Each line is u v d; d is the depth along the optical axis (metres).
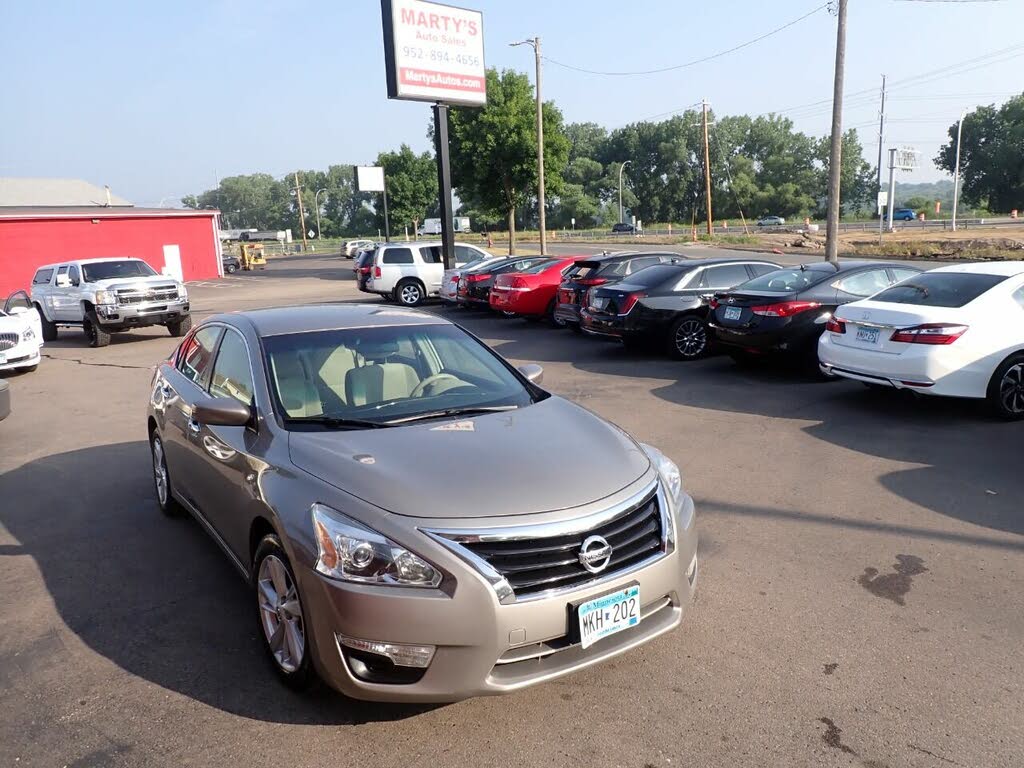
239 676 3.49
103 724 3.16
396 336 4.48
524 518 2.92
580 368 11.48
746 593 4.23
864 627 3.84
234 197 181.62
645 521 3.21
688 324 11.80
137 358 14.55
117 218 37.28
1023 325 7.54
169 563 4.77
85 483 6.54
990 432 7.25
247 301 26.41
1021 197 105.19
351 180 167.12
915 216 98.44
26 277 34.47
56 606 4.22
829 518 5.30
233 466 3.81
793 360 9.95
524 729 3.08
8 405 8.12
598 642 3.06
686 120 128.75
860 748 2.93
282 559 3.27
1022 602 4.07
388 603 2.81
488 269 19.06
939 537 4.93
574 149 142.12
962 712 3.14
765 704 3.22
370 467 3.20
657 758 2.90
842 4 22.34
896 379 7.61
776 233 72.12
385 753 2.95
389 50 24.14
